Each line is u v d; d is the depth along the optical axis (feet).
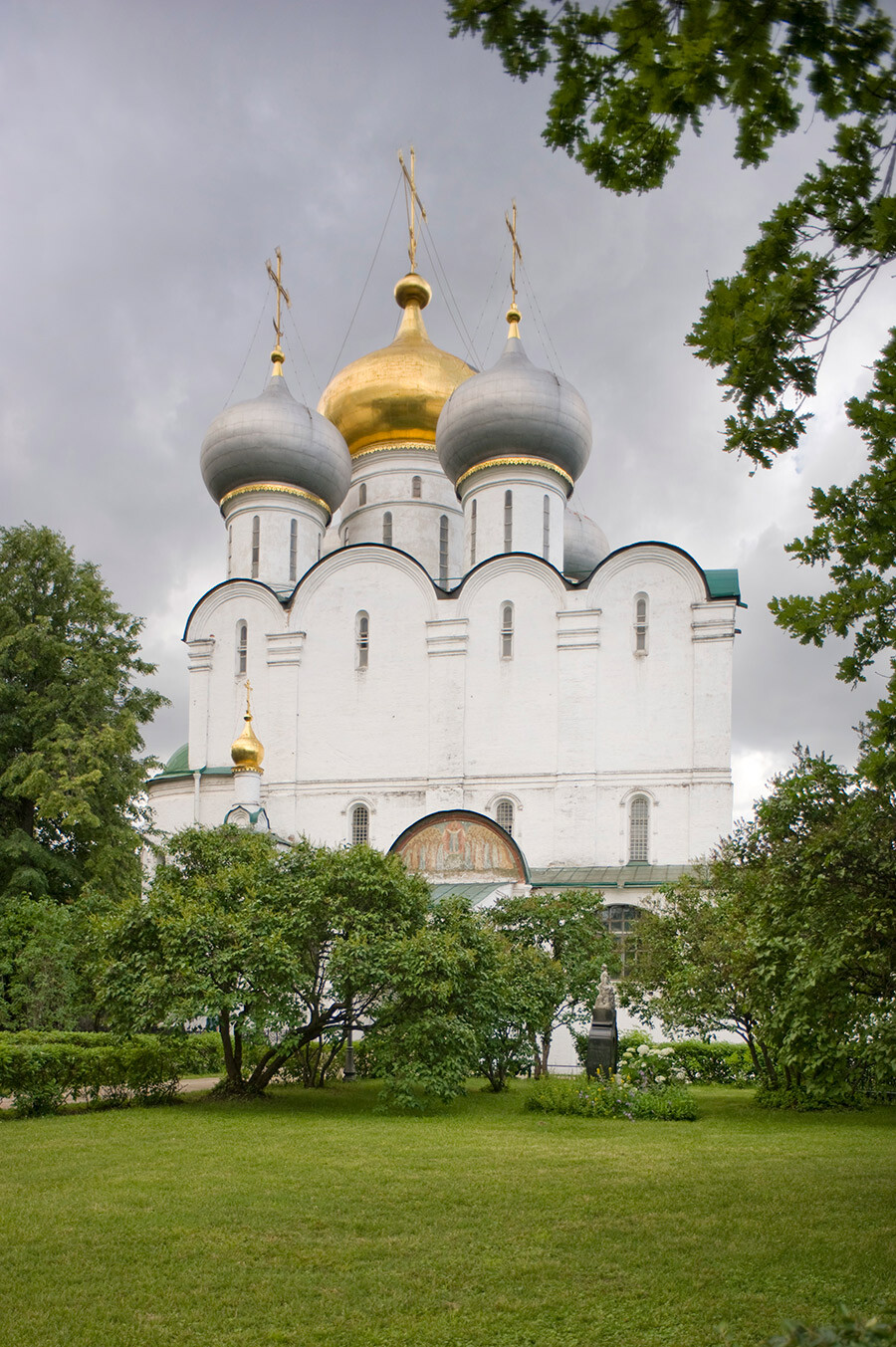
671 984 89.81
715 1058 100.17
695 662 147.54
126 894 123.44
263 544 177.27
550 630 154.20
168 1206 38.14
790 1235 34.24
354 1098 77.61
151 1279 30.04
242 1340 25.85
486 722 154.51
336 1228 35.37
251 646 168.25
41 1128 58.29
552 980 91.56
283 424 178.19
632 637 150.51
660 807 145.07
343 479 184.85
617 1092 69.62
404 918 77.66
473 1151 50.72
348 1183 42.29
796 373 27.73
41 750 122.31
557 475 169.68
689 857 142.72
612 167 24.67
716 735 145.07
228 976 69.41
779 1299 28.19
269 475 178.70
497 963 81.15
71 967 97.91
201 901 74.33
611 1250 32.73
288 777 161.68
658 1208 38.17
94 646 132.57
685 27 20.18
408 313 209.15
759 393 28.12
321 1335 26.18
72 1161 47.14
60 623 131.03
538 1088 76.84
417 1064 69.56
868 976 48.03
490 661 156.15
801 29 20.07
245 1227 35.37
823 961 45.27
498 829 134.62
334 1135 55.98
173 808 164.86
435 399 192.44
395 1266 31.27
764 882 53.72
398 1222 36.11
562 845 147.13
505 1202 38.99
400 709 159.22
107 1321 27.04
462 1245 33.30
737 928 72.64
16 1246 33.01
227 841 86.28
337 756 160.45
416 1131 58.39
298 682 164.55
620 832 145.79
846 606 31.50
